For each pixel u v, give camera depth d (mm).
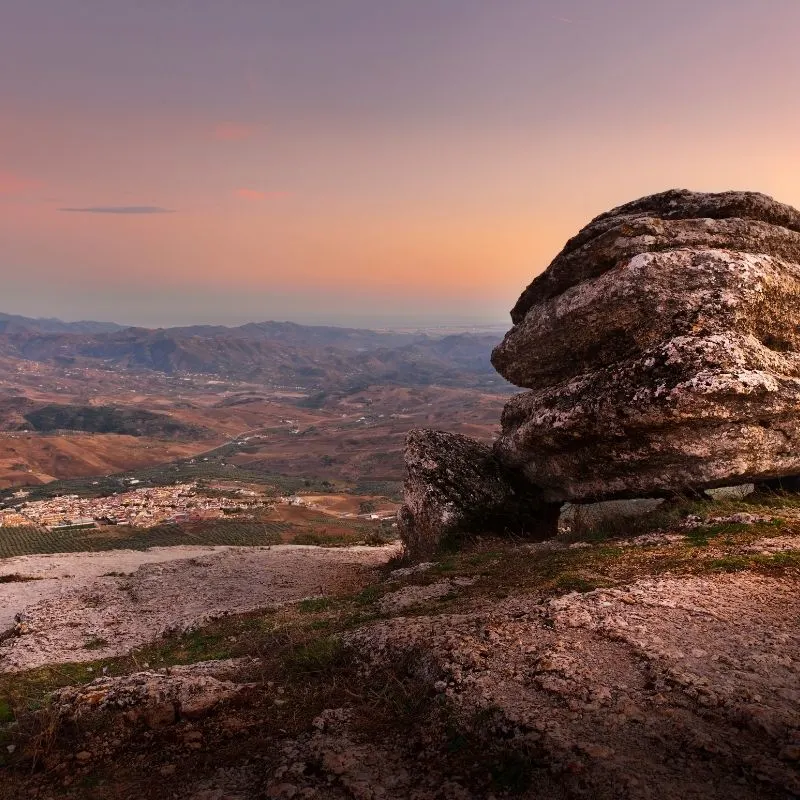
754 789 3648
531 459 14883
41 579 20109
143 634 12375
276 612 11242
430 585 10031
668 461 11617
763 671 5086
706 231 13070
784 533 9242
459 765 4379
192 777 4703
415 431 18359
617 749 4176
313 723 5320
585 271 14195
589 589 7621
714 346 10805
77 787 4691
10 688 8867
